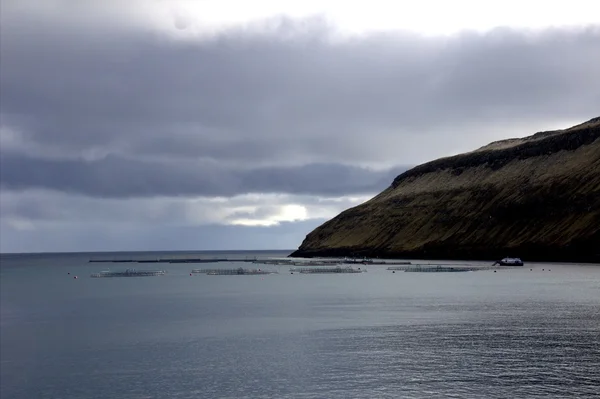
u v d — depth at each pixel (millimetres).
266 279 193625
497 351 67312
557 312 96188
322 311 104562
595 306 103250
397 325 86000
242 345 74438
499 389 53562
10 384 59000
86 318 103250
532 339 73625
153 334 84188
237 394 54375
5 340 81438
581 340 72625
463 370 59750
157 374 61562
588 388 53500
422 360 63906
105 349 74125
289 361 65250
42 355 71250
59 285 184750
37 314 109875
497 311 98750
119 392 56000
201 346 74562
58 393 56188
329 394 53656
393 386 55250
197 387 56719
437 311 100312
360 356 66438
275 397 53281
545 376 57219
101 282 195500
